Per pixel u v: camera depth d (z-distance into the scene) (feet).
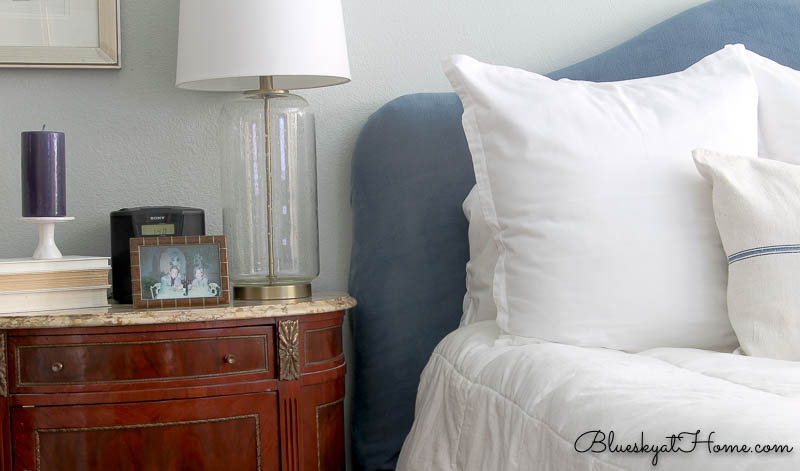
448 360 5.76
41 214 5.97
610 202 5.20
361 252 7.04
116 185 7.04
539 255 5.26
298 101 6.45
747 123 5.69
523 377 4.63
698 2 7.74
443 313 7.03
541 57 7.59
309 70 5.97
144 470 5.48
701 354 4.74
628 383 4.09
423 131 7.04
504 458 4.38
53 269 5.77
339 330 6.25
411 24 7.39
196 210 6.48
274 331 5.73
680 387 3.94
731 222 4.99
